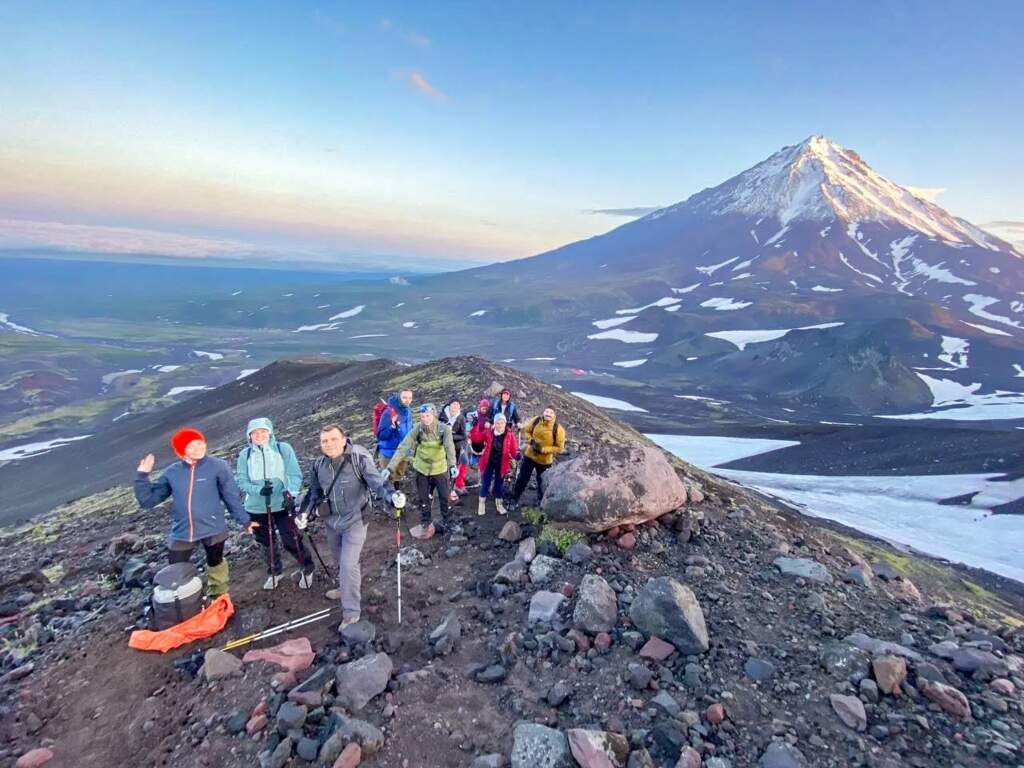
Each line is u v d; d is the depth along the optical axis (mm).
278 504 8359
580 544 8930
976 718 5551
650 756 5039
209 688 6336
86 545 15742
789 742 5156
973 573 46219
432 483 10617
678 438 129375
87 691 6637
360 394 40906
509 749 5242
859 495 79562
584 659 6484
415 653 6844
